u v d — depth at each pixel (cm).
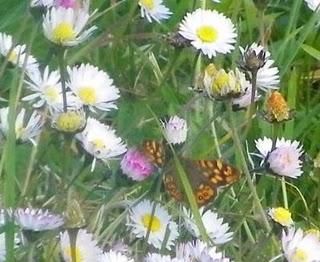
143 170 37
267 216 40
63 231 32
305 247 36
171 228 37
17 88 37
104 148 37
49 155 41
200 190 38
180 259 32
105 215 39
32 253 31
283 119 42
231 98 37
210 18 45
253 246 40
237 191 46
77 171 39
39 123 37
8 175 32
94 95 40
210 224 38
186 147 39
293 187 48
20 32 41
